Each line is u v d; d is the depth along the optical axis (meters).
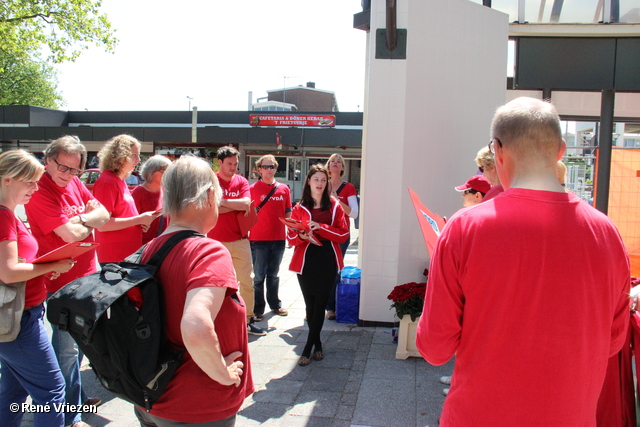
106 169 3.56
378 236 4.65
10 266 2.29
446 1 4.66
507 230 1.34
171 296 1.65
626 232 6.07
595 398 1.41
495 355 1.36
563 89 5.67
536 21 5.53
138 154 3.64
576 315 1.32
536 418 1.34
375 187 4.60
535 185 1.40
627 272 1.43
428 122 4.67
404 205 4.59
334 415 3.08
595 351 1.37
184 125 26.30
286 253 9.65
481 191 3.34
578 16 5.46
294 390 3.44
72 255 2.39
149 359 1.57
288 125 25.45
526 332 1.33
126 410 3.23
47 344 2.57
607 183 6.09
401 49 4.45
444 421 1.50
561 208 1.36
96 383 3.65
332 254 4.06
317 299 3.98
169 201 1.83
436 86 4.68
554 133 1.41
